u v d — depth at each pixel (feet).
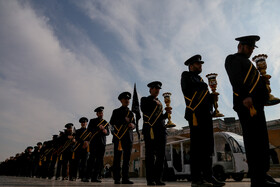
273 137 65.67
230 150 33.24
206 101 11.97
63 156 32.40
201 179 11.44
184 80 12.50
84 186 12.96
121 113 20.48
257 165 8.21
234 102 9.14
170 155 42.52
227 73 9.48
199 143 11.64
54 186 12.64
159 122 16.43
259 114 8.54
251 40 9.62
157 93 17.33
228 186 14.24
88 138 26.43
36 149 49.44
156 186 14.47
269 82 10.41
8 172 76.59
